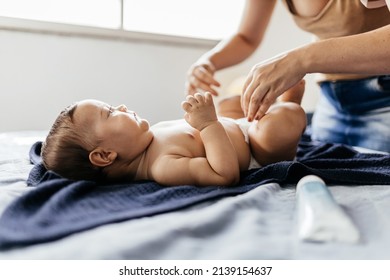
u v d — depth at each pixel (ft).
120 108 2.71
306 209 1.70
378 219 1.77
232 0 7.23
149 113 6.44
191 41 6.68
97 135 2.51
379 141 3.73
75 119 2.52
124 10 6.10
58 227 1.64
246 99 2.60
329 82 3.99
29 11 5.46
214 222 1.68
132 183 2.49
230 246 1.51
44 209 1.81
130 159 2.61
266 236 1.61
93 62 5.81
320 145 3.73
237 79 7.01
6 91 5.24
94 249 1.45
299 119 2.83
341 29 3.52
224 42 4.87
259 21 4.78
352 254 1.46
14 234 1.55
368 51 2.33
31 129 5.48
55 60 5.51
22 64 5.30
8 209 1.77
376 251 1.49
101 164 2.53
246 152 2.88
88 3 5.84
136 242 1.48
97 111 2.55
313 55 2.42
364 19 3.37
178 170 2.39
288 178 2.36
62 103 5.64
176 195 2.09
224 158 2.37
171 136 2.65
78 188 2.07
